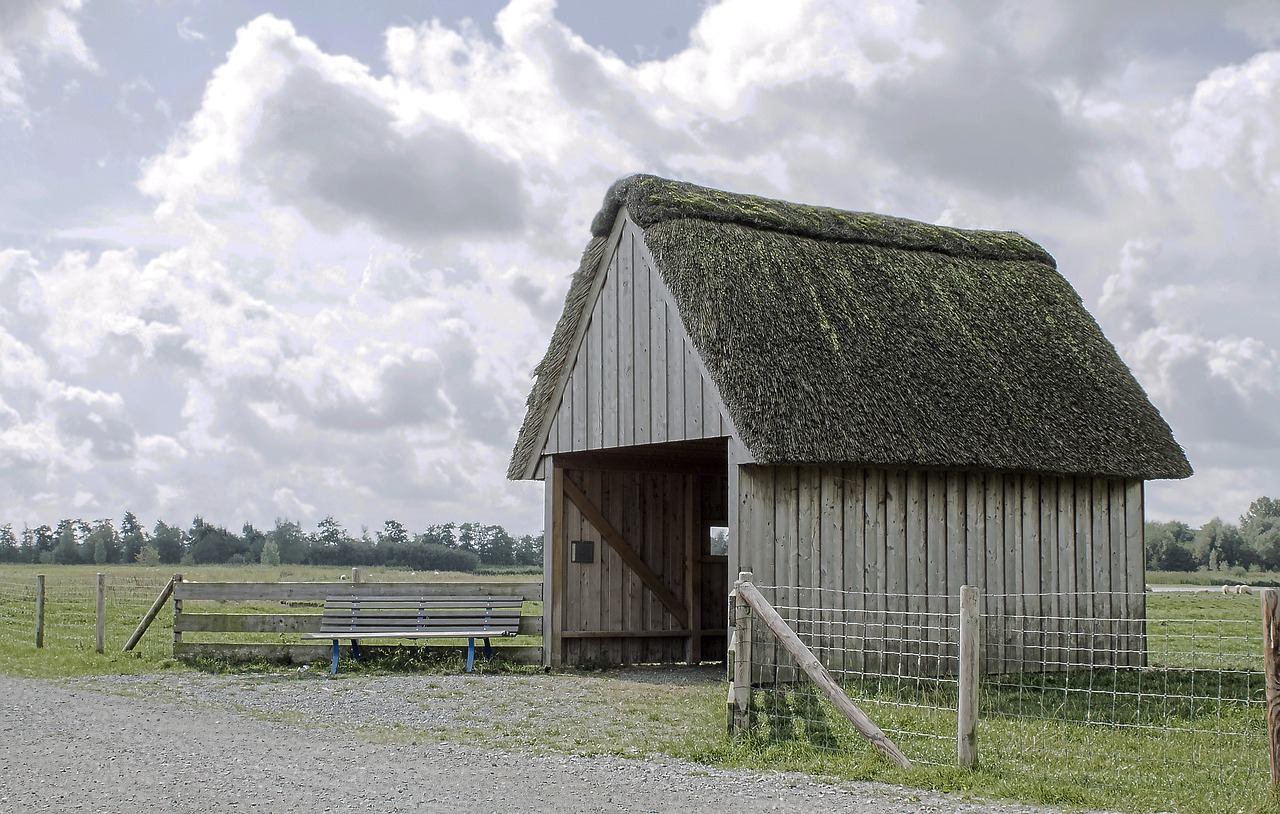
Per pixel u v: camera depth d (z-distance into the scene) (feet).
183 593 49.73
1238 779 25.80
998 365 49.65
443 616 50.26
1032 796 23.88
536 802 23.18
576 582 53.06
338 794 23.79
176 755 28.27
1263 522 366.02
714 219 48.57
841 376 44.21
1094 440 48.78
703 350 43.19
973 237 57.98
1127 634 50.19
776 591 42.24
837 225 52.65
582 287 51.80
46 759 27.68
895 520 45.01
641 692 41.96
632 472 55.72
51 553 392.68
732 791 24.36
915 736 30.17
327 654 49.75
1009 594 47.21
